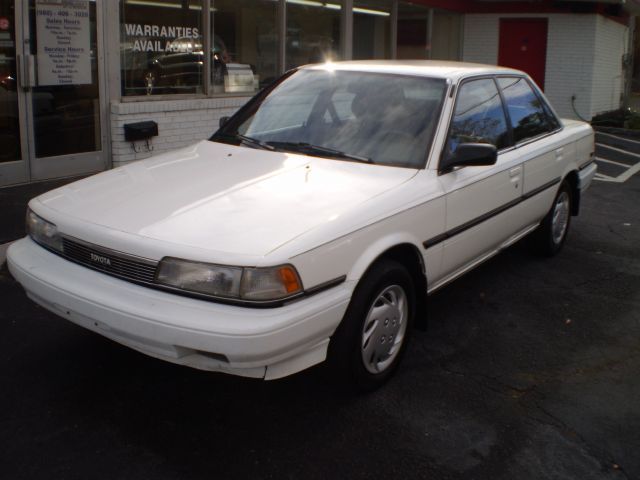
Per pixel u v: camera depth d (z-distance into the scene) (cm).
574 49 1588
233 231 321
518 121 542
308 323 314
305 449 329
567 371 421
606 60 1686
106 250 329
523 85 576
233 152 441
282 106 482
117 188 382
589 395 392
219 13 977
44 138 777
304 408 364
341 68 494
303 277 314
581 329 484
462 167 441
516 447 338
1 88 729
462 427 353
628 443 345
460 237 439
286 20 1105
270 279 302
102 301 318
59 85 779
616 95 1833
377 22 1328
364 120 444
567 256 648
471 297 536
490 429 352
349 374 359
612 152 1303
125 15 841
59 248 355
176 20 909
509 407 375
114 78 835
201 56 957
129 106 840
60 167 796
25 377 384
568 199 642
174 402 365
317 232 326
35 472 303
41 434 331
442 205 411
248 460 319
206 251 307
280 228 325
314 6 1162
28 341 425
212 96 978
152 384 382
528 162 529
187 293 308
